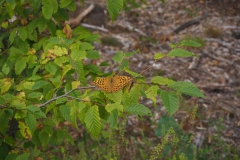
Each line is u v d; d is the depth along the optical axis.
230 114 7.67
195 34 11.34
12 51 3.83
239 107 7.88
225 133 7.13
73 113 2.87
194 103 7.93
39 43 3.97
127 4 12.66
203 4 13.12
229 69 9.55
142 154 5.64
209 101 8.04
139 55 10.20
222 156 6.22
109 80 2.42
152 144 6.50
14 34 3.92
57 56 3.33
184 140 5.91
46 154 4.74
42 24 3.92
